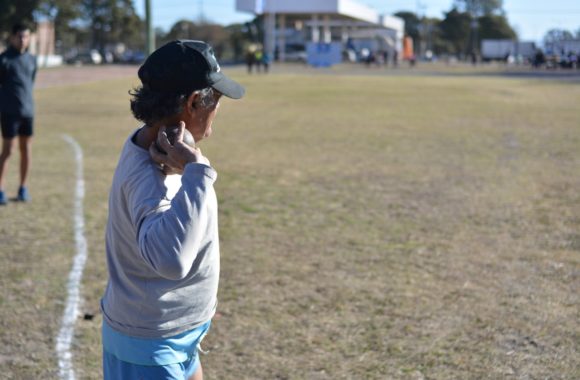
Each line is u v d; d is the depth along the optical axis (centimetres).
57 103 2378
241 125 1764
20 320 481
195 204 203
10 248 647
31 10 6781
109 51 10444
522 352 438
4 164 817
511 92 3075
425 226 748
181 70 212
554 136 1534
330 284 557
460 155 1255
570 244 684
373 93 2988
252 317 488
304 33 9744
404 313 498
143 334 224
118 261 225
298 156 1238
